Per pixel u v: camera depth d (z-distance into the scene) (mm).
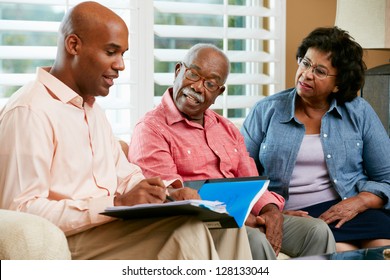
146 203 1938
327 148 2842
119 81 3254
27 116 1961
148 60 3344
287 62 3789
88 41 2057
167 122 2561
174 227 1938
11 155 1921
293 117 2871
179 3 3467
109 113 3457
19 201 1892
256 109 2973
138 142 2521
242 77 3645
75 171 2062
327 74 2809
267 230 2520
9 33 3150
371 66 3984
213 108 3539
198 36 3480
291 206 2854
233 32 3604
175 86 2572
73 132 2070
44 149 1959
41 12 3205
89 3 2086
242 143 2746
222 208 1909
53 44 3242
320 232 2527
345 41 2848
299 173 2850
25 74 3061
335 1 3893
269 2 3760
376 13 3355
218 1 3691
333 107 2875
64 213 1921
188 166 2541
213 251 1904
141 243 1965
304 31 3816
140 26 3311
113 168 2240
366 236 2709
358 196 2795
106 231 2010
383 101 3410
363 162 2963
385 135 2955
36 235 1647
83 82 2096
